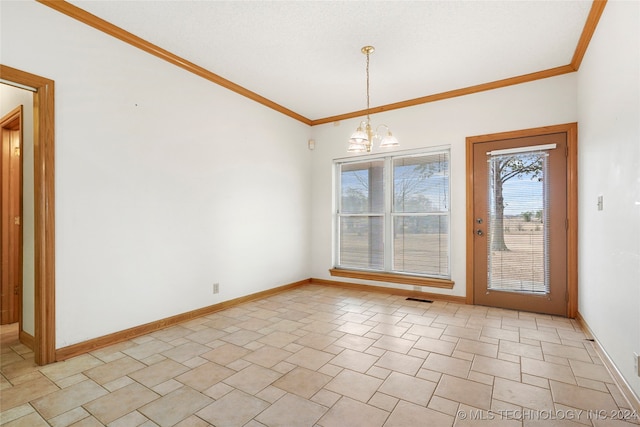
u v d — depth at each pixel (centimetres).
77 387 202
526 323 319
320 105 453
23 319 272
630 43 188
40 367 228
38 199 232
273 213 445
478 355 246
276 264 450
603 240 241
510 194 369
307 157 514
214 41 293
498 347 261
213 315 348
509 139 370
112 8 246
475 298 387
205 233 352
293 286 480
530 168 359
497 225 376
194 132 341
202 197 349
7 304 324
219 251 367
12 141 328
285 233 467
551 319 331
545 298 349
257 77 366
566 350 254
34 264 238
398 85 386
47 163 234
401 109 439
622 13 201
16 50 221
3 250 323
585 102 300
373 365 230
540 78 352
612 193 220
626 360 193
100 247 264
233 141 386
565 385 202
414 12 250
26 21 226
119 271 277
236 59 326
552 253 346
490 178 380
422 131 423
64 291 243
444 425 164
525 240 361
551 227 347
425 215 431
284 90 402
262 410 178
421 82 377
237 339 280
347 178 500
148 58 299
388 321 327
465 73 354
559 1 236
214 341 276
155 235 304
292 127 483
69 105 246
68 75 246
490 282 379
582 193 311
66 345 244
